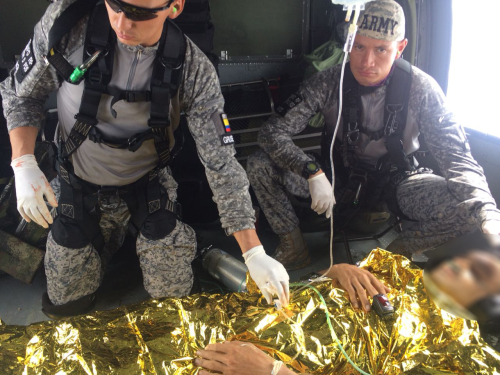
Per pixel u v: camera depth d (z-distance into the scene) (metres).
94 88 1.75
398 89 2.46
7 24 3.20
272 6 3.54
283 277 1.71
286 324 1.69
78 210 2.10
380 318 1.75
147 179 2.11
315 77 2.69
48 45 1.72
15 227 2.69
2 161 3.15
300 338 1.65
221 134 1.87
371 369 1.62
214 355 1.54
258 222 3.25
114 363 1.52
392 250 2.75
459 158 2.40
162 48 1.75
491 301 0.86
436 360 1.64
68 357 1.52
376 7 2.24
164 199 2.16
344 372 1.60
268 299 1.72
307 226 3.33
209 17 3.02
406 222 3.38
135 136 1.89
